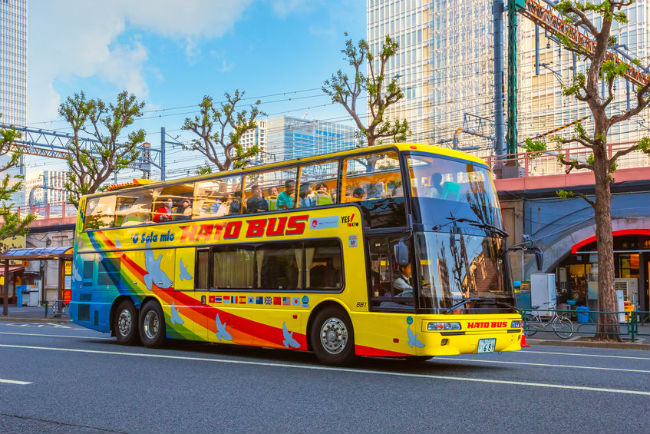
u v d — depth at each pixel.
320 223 11.52
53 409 6.87
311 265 11.56
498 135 31.20
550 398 7.24
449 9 88.06
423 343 9.70
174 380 8.93
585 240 24.36
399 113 94.19
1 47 186.75
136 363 11.02
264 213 12.65
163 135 44.16
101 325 16.03
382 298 10.34
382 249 10.48
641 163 42.53
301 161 12.16
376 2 100.50
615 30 70.38
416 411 6.61
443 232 10.34
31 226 45.16
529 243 11.12
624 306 22.83
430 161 10.71
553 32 37.88
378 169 10.81
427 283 9.93
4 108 186.12
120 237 15.96
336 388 8.16
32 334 18.70
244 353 13.58
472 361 11.88
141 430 5.88
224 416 6.44
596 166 18.48
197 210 14.16
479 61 75.56
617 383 8.39
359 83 25.77
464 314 10.08
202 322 13.50
